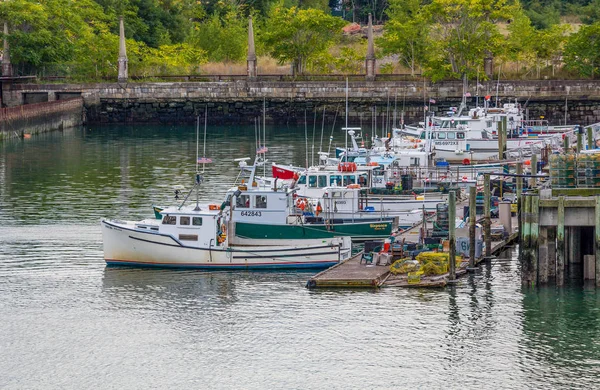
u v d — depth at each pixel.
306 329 89.56
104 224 108.50
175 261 107.69
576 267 104.06
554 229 101.31
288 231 112.75
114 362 84.00
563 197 96.75
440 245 108.44
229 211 112.62
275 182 115.69
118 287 101.56
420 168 149.00
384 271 103.00
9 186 163.62
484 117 185.00
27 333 89.81
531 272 98.69
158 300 97.44
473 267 104.88
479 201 128.38
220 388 79.19
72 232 125.56
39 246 118.12
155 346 86.94
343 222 120.00
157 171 180.88
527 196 97.69
